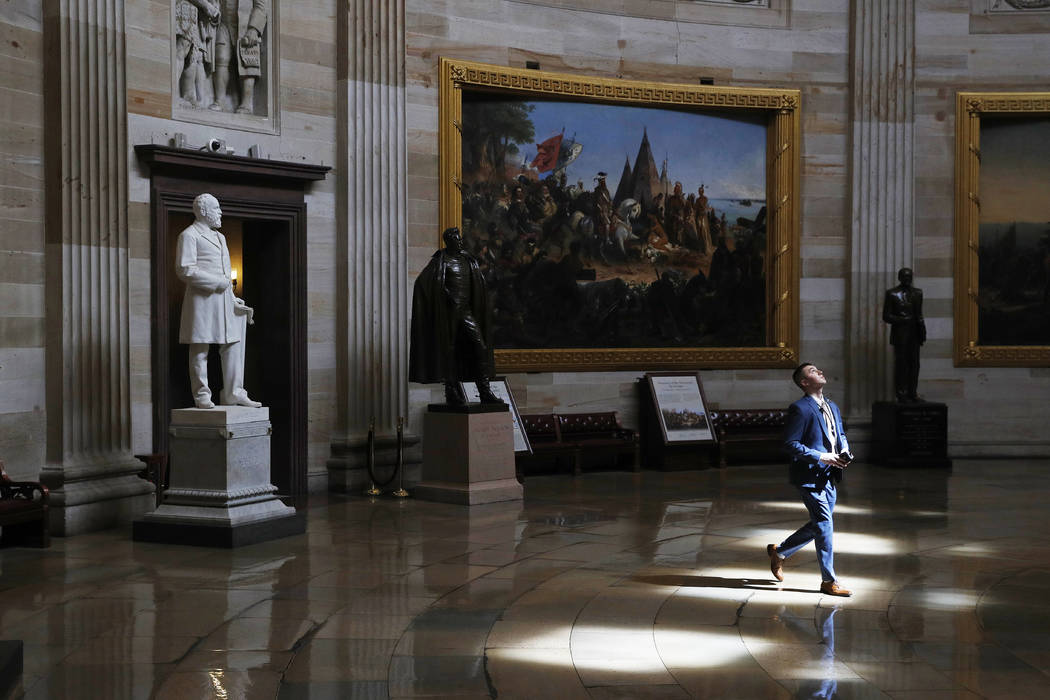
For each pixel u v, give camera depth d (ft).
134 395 39.14
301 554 32.17
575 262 55.98
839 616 24.67
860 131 59.11
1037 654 21.56
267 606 25.62
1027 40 59.52
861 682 19.72
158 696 19.03
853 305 59.11
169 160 39.63
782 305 59.06
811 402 27.61
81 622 24.14
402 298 48.91
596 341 56.65
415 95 49.98
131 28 39.50
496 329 53.98
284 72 45.37
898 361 56.24
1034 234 60.08
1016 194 60.18
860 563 30.86
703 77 57.93
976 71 59.57
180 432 34.27
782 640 22.65
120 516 37.09
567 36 54.80
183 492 34.14
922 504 42.68
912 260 59.36
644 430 56.70
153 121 40.29
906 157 59.11
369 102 47.67
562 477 52.16
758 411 58.08
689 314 58.65
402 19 48.80
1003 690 19.25
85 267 36.65
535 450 50.96
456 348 44.57
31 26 35.76
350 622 24.11
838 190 59.72
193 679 19.99
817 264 59.62
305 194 46.16
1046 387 59.57
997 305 60.18
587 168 56.18
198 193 41.32
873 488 47.55
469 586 27.78
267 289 45.85
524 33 53.52
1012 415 59.57
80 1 36.55
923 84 59.47
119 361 37.83
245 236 46.26
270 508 35.17
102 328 37.17
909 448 55.36
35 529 33.22
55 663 21.03
